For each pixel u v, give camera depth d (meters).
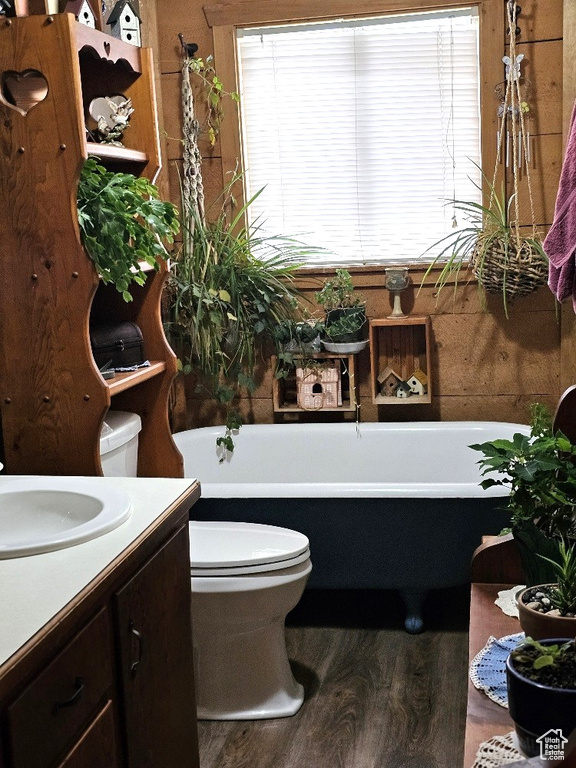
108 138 2.61
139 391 2.86
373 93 3.75
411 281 3.81
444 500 2.98
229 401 3.80
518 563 1.91
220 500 3.13
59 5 2.37
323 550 3.11
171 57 3.85
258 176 3.91
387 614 3.34
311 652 3.04
